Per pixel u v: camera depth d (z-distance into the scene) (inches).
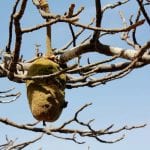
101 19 143.7
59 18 125.4
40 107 140.7
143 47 132.6
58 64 154.9
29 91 144.6
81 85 170.9
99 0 139.6
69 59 157.6
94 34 150.1
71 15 126.6
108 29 121.3
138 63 154.9
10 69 140.5
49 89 141.9
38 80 143.0
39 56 161.8
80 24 124.0
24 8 119.3
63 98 145.9
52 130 180.4
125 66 161.2
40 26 125.7
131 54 146.7
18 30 124.9
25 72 172.9
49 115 141.6
